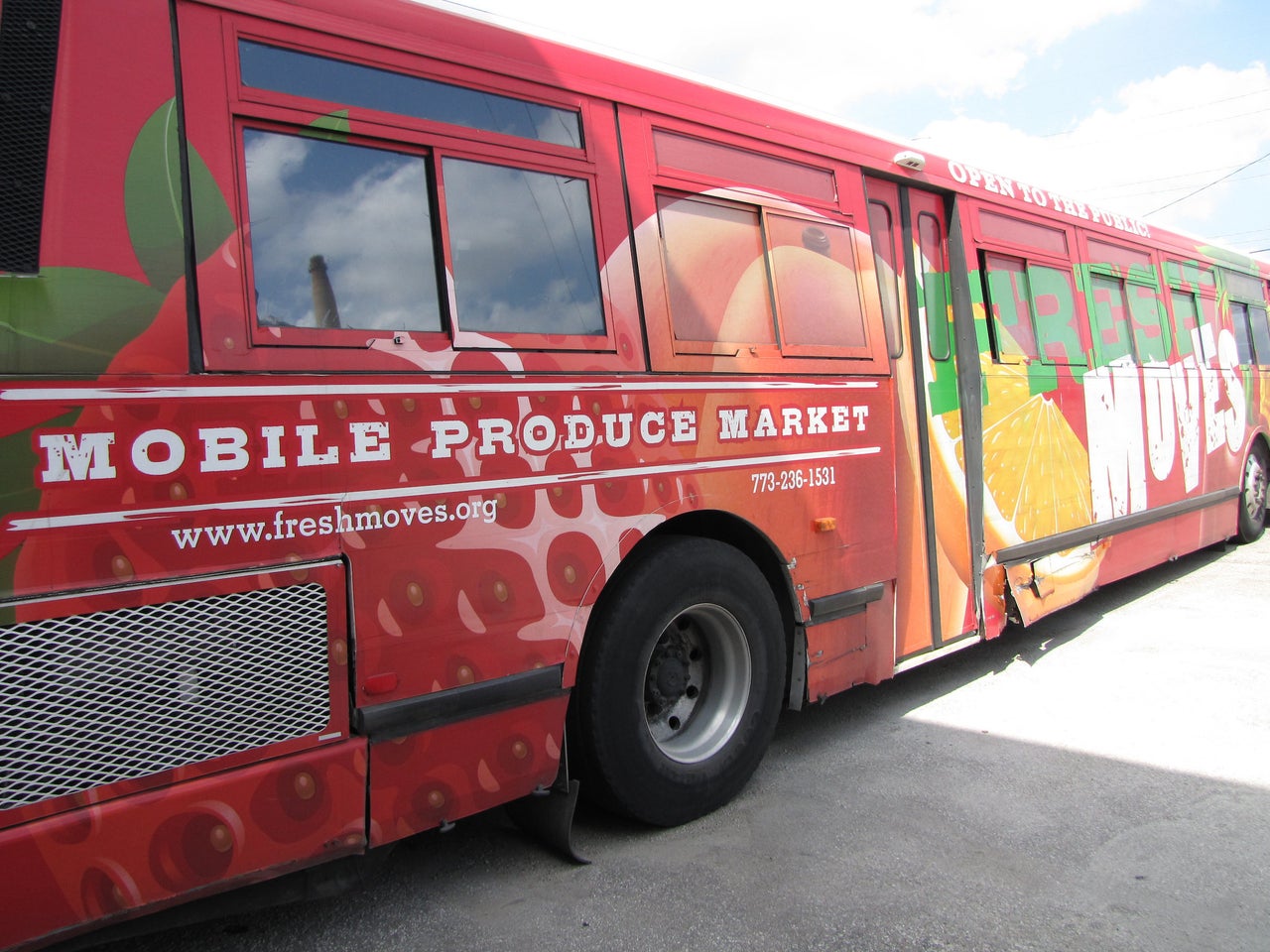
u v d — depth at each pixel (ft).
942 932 8.96
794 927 9.05
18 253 6.90
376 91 8.95
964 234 17.04
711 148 12.26
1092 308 21.35
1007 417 17.70
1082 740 14.28
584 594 10.07
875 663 14.32
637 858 10.57
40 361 6.87
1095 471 20.89
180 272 7.55
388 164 9.02
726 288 12.14
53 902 6.89
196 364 7.57
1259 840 10.95
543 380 9.82
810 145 13.80
